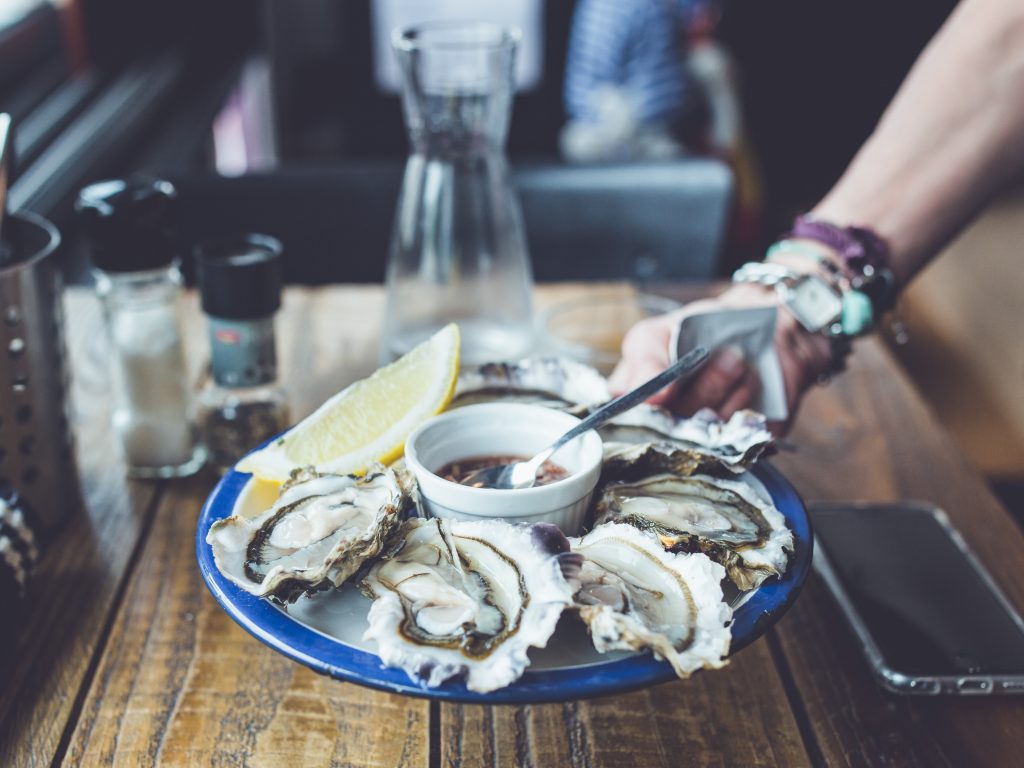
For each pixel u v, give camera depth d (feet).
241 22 5.42
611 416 1.31
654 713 1.25
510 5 7.12
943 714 1.26
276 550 1.23
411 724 1.23
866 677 1.32
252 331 1.70
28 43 3.61
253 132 5.90
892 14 7.66
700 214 3.34
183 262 3.23
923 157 1.88
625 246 3.36
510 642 1.04
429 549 1.18
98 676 1.30
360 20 7.11
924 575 1.48
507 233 2.00
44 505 1.56
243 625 1.12
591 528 1.30
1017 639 1.35
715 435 1.42
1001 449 2.80
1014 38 1.80
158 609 1.42
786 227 6.87
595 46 5.10
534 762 1.18
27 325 1.49
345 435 1.45
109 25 4.45
